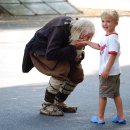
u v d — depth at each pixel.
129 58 18.00
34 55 10.12
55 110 10.27
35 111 10.61
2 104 11.23
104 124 9.66
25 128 9.41
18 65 16.38
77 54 9.98
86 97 11.96
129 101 11.55
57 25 9.85
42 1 35.50
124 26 27.67
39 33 10.10
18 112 10.52
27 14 33.12
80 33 9.67
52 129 9.36
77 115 10.33
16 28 27.09
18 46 20.52
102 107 9.62
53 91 10.23
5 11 33.31
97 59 17.61
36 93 12.43
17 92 12.54
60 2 35.69
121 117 9.70
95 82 13.82
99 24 28.73
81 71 10.23
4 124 9.66
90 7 36.19
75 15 33.31
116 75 9.41
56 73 9.95
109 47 9.26
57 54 9.70
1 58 17.72
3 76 14.63
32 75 14.77
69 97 11.92
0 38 22.97
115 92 9.54
